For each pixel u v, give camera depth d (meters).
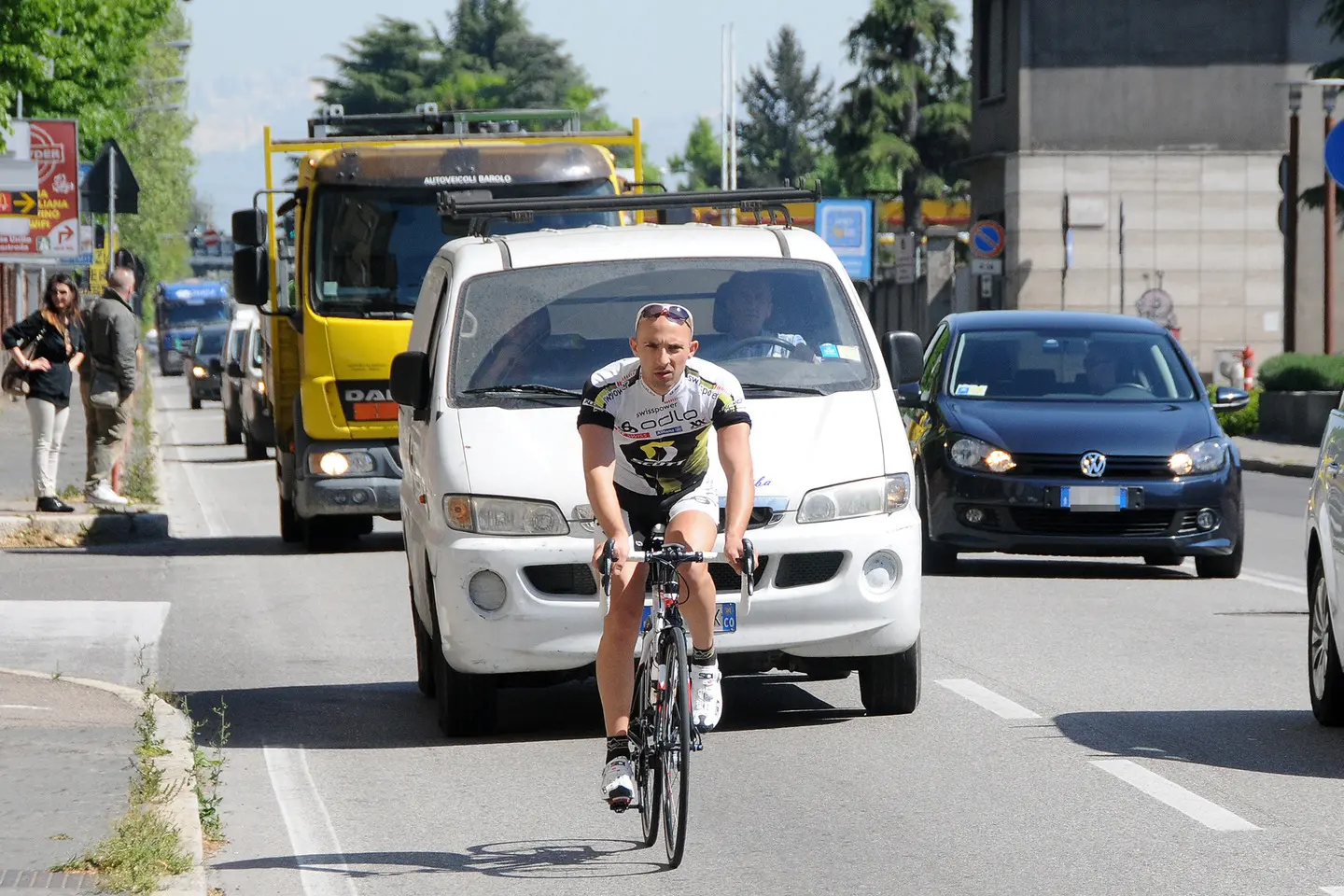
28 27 63.34
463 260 16.77
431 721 15.98
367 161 27.86
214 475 48.22
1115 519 23.72
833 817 12.27
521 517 14.80
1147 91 89.62
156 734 14.20
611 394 10.95
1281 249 90.06
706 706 11.12
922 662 18.20
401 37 194.38
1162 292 70.88
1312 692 15.25
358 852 11.56
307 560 28.05
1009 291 89.94
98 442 32.22
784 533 14.87
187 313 148.25
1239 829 11.77
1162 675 17.45
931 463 24.53
